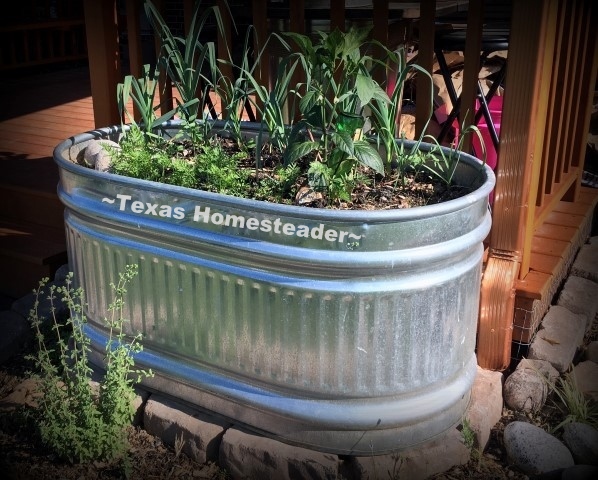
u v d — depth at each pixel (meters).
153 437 3.09
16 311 3.88
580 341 3.77
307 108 3.12
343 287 2.58
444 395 2.84
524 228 3.29
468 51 3.37
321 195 2.97
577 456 2.98
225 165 3.18
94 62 4.12
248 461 2.84
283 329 2.71
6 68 9.05
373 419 2.73
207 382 2.95
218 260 2.76
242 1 4.92
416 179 3.22
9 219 4.78
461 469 2.90
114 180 2.88
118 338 3.16
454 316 2.76
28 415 3.12
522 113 3.08
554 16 3.06
